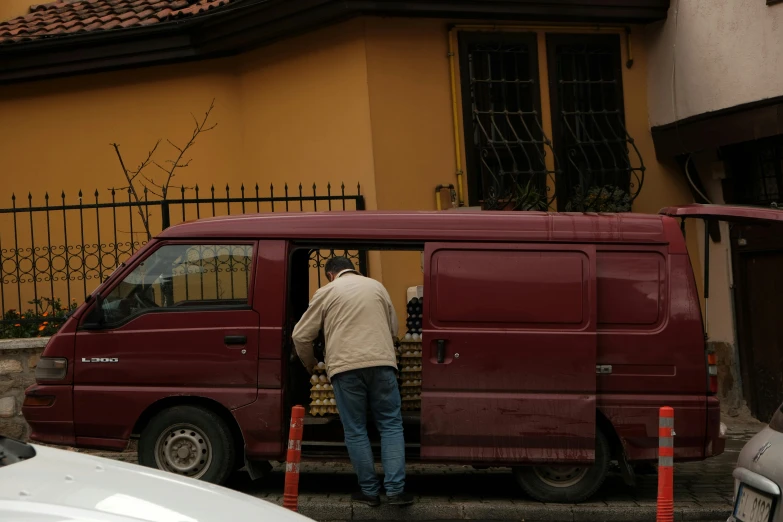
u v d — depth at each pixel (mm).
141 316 7109
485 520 6734
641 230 6965
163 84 12305
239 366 6984
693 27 11148
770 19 10211
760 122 10391
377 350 6746
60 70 12344
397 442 6766
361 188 10836
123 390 7035
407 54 11000
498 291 6906
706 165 11953
